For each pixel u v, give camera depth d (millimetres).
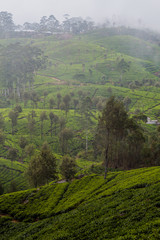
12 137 122000
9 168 88750
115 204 32312
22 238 32688
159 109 166875
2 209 47312
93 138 123812
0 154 103812
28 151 93625
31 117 151750
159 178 39094
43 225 35688
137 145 76125
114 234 22953
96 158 102375
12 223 40656
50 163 62062
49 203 46969
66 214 37312
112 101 53812
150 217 23641
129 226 23328
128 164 77625
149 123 138625
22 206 48281
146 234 20281
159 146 71188
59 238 27000
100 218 28703
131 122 66125
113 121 53906
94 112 171125
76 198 46125
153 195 29672
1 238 35375
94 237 24312
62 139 110312
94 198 41219
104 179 56469
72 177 68125
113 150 77375
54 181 68688
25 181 79188
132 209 27516
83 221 29953
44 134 130125
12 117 126750
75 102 177750
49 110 172750
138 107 179750
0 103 192750
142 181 40500
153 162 73062
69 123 146500
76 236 26047
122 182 46625
